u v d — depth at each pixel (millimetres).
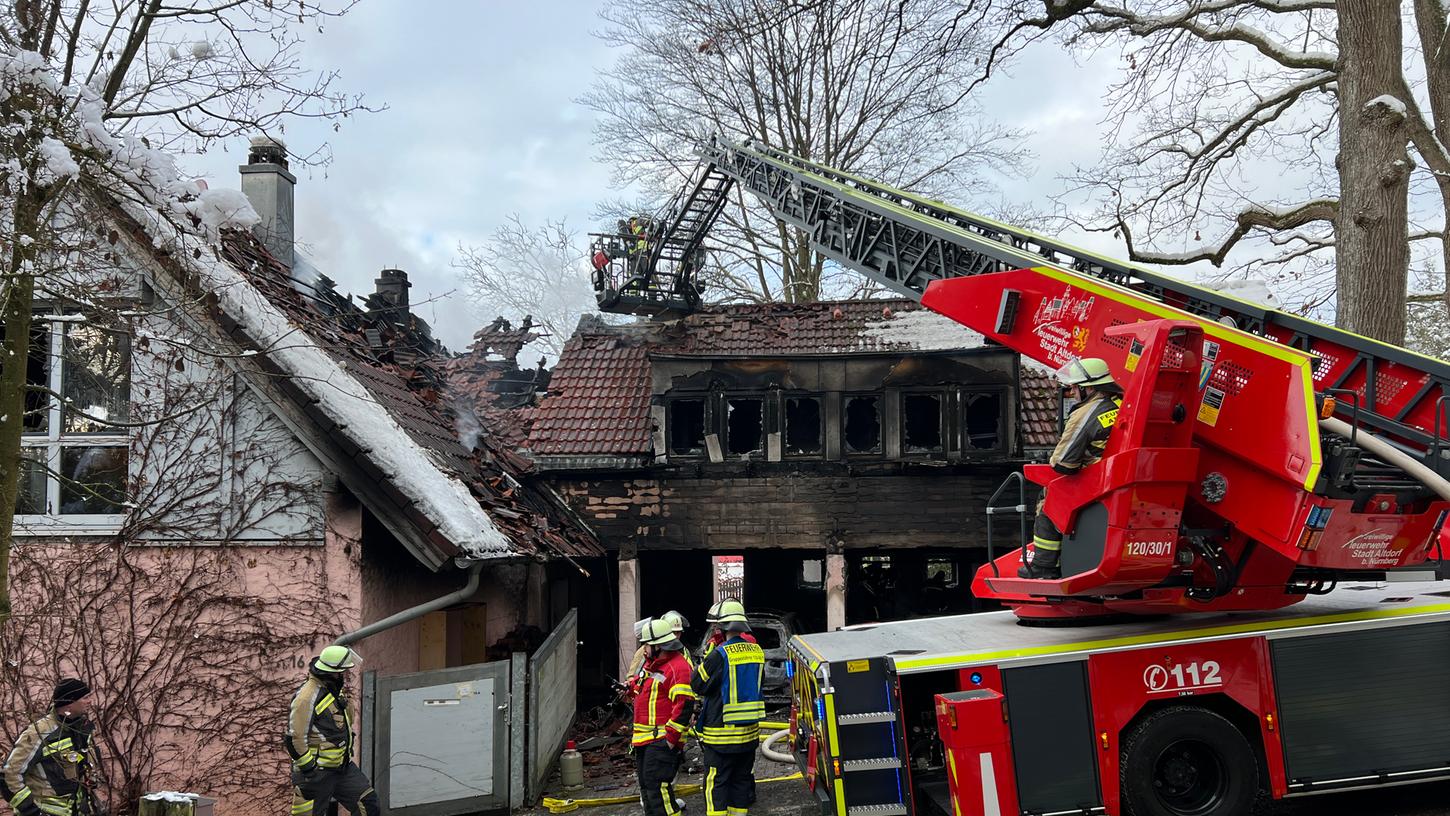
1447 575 7418
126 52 6066
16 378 5590
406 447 9508
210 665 8438
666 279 20719
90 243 6223
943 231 11242
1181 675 6309
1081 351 7094
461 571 11250
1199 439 6230
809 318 17469
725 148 18969
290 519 8523
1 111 5449
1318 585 6703
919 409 16094
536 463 14961
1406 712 6441
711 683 7227
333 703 6754
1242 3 13789
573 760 9055
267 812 8234
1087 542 6238
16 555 8500
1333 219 13461
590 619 16125
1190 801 6324
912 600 16656
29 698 8398
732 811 7145
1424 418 6484
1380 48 11156
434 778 8203
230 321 8461
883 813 6227
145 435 8594
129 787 8289
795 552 17141
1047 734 6160
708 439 15000
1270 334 7391
